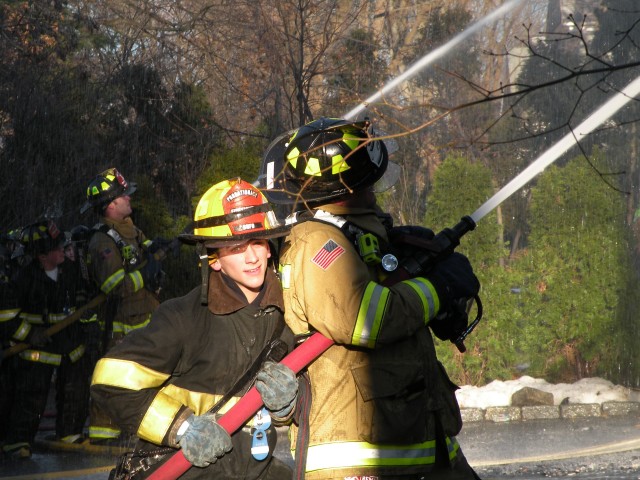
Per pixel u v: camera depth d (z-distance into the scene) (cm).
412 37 2877
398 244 451
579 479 947
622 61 2605
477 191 1633
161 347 445
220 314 454
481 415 1394
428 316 425
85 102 2236
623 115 2531
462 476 458
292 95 2192
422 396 430
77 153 2106
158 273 1182
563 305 1583
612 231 1599
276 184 523
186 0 2758
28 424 1123
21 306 1120
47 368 1134
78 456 1138
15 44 2264
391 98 2619
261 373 427
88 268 1153
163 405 441
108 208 1153
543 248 1606
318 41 2456
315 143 461
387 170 541
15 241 1170
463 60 2761
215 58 2616
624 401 1430
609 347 1585
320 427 425
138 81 2338
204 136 2333
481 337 1555
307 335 444
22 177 2031
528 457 1094
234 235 446
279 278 466
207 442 431
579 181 1606
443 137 2620
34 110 2077
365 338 412
